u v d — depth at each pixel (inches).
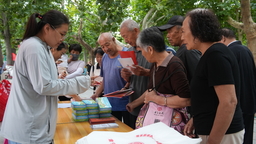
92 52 475.2
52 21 59.8
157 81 70.1
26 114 57.7
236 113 56.2
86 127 73.4
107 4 237.1
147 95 70.7
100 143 45.9
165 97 66.7
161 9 313.1
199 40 54.3
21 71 58.2
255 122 173.6
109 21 243.0
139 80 94.9
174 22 91.0
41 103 60.2
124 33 98.9
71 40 519.5
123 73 93.7
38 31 60.9
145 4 377.4
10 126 58.6
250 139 107.2
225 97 49.1
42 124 60.0
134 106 82.3
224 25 299.9
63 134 66.9
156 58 69.2
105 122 76.6
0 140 146.3
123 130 70.9
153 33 67.6
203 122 55.2
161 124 55.1
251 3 238.1
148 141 46.5
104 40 103.6
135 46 101.3
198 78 55.2
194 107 57.1
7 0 313.3
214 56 50.9
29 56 55.4
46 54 59.7
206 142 54.7
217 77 49.7
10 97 61.2
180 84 62.9
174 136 48.2
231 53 53.7
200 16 53.2
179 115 66.0
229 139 55.7
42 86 55.0
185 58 85.4
